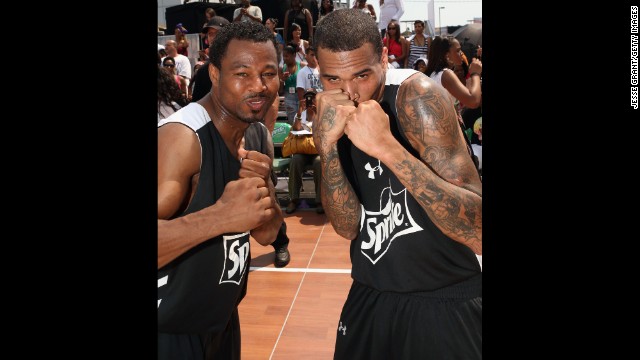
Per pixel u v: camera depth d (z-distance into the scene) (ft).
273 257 13.05
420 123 4.23
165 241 3.62
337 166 4.66
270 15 29.76
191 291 4.07
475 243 4.16
